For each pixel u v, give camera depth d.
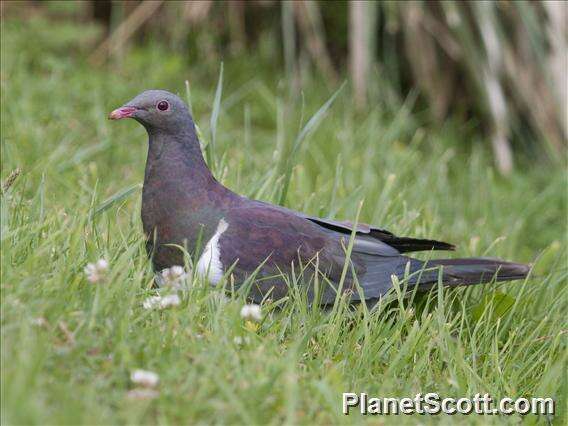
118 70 14.07
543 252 9.97
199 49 15.15
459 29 14.23
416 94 14.52
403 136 14.42
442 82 15.21
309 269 7.98
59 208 8.62
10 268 6.30
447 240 11.32
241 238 7.85
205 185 7.95
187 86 9.30
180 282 7.04
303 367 6.57
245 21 15.55
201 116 13.65
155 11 15.27
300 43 15.27
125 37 14.69
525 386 7.43
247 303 7.85
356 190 10.20
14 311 5.89
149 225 7.93
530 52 14.66
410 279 8.18
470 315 8.31
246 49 15.59
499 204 12.96
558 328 8.19
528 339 7.74
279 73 15.10
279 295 7.86
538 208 13.05
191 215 7.83
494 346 7.45
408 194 11.89
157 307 6.51
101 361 5.88
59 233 6.97
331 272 8.03
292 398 5.54
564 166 14.20
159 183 7.87
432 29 14.78
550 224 12.91
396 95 15.00
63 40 13.99
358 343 7.31
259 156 12.29
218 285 7.14
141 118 7.80
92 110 12.51
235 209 7.98
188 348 6.17
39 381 5.35
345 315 7.50
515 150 15.27
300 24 14.75
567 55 14.40
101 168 11.33
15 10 14.64
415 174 12.93
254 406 5.68
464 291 8.64
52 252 6.93
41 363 5.42
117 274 6.79
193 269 7.59
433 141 14.20
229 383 5.90
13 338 5.66
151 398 5.58
